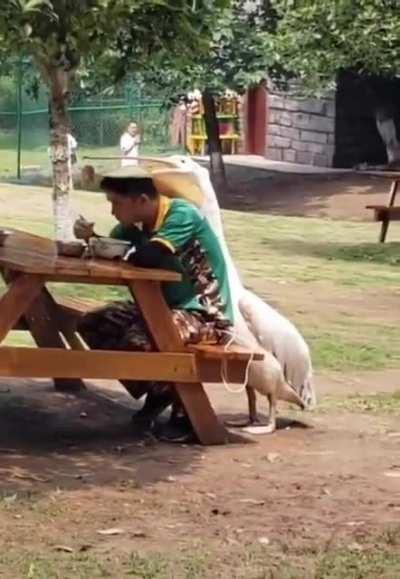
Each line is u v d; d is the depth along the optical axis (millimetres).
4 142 45844
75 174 35938
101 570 6559
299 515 7719
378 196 38719
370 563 6797
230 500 8000
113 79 15984
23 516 7516
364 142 44812
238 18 37469
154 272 8969
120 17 13312
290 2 27062
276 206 38969
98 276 8820
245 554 6914
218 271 9484
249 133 50000
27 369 8875
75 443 9359
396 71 27531
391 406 11094
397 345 14883
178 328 9211
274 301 18422
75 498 7918
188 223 9258
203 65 36156
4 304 8836
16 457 8891
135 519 7539
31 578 6410
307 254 25219
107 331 9391
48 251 9516
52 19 12820
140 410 10312
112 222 28000
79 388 11242
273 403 9852
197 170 9703
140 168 9469
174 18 14367
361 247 26594
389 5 25250
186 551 6941
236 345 9492
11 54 14938
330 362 13523
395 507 7938
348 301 18812
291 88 43938
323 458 9133
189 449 9281
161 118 50125
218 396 11219
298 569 6668
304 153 46250
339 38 26031
